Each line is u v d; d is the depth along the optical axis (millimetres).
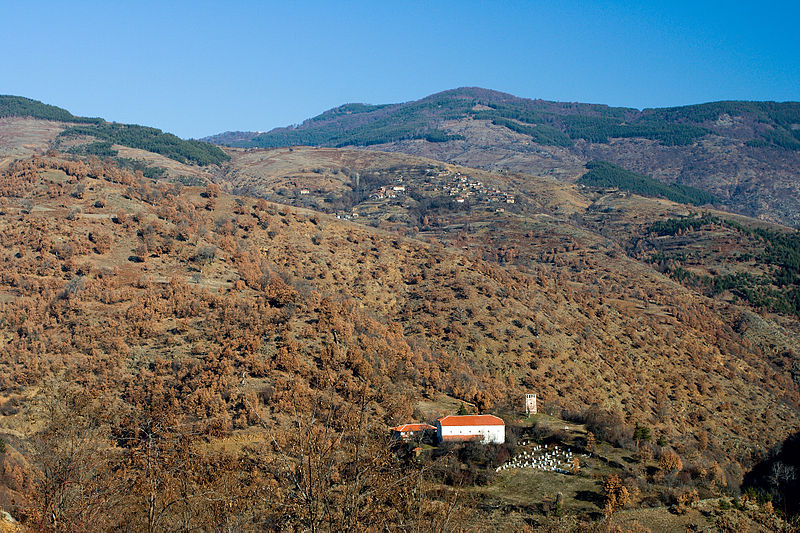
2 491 32344
